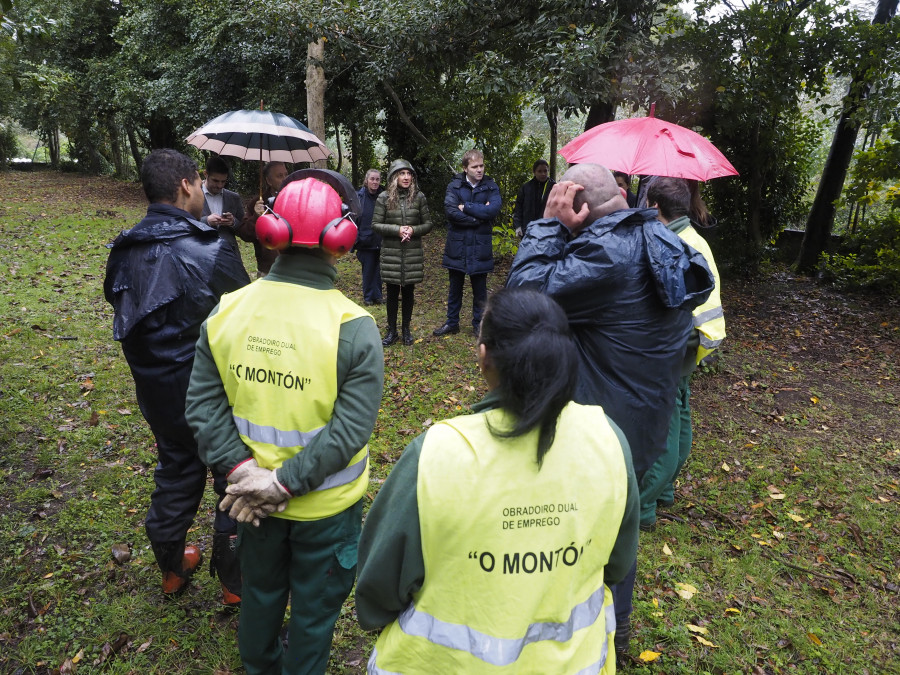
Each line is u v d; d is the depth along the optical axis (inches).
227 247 98.3
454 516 46.9
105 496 142.4
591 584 51.6
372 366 71.8
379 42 319.6
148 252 93.2
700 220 130.0
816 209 408.2
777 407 215.2
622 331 83.0
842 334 300.0
